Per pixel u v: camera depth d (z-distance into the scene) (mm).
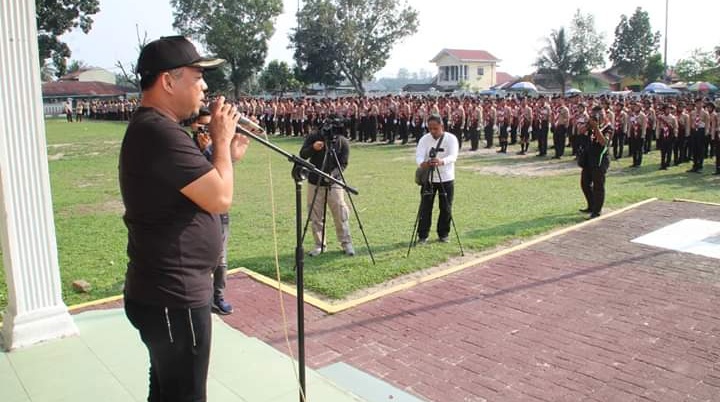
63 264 7371
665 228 8578
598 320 5301
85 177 16016
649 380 4168
